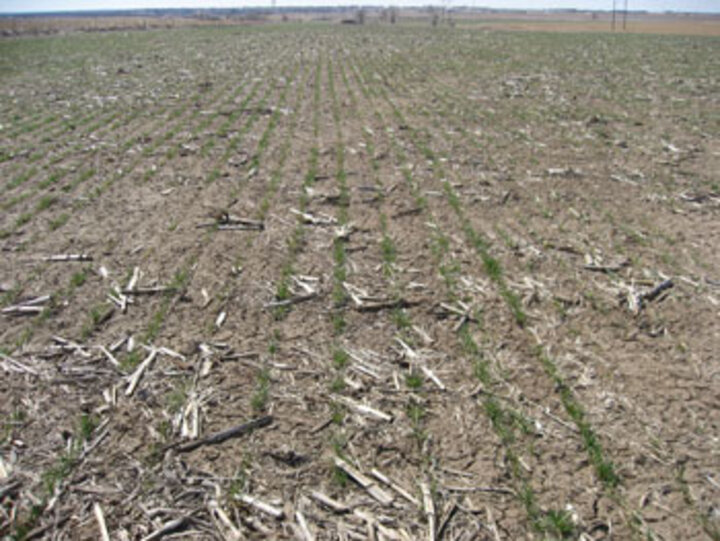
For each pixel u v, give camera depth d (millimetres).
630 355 5418
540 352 5434
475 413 4676
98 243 7801
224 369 5203
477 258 7371
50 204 9305
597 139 13633
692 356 5398
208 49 38375
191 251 7535
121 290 6508
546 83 22453
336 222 8531
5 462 4148
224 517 3746
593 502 3869
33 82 23156
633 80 23281
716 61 30516
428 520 3723
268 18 111062
